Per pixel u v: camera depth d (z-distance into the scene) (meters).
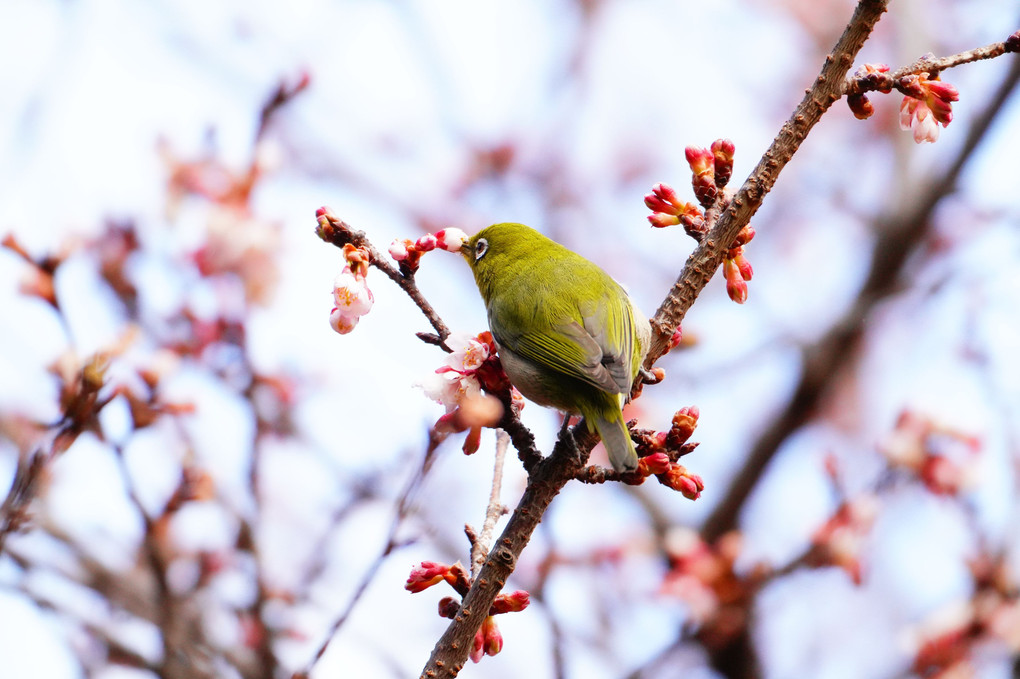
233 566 10.41
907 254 16.52
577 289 9.14
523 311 9.14
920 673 12.80
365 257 6.64
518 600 6.43
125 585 9.57
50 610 9.23
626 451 6.81
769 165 6.94
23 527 7.00
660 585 12.68
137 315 11.02
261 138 12.09
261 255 11.60
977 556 13.05
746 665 14.35
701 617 12.54
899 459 12.39
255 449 10.64
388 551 7.29
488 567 6.29
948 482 12.23
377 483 10.47
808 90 6.95
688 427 7.05
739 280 7.11
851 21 6.84
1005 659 12.66
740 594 12.61
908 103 6.96
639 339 9.04
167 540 9.77
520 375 8.95
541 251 9.97
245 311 11.43
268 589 10.13
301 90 12.20
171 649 9.41
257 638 9.88
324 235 6.73
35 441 7.26
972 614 12.73
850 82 6.91
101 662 9.38
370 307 6.57
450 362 6.83
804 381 15.94
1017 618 12.62
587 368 8.13
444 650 6.16
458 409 6.84
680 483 6.81
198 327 11.28
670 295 7.25
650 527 15.81
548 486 6.52
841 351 16.12
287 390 11.25
